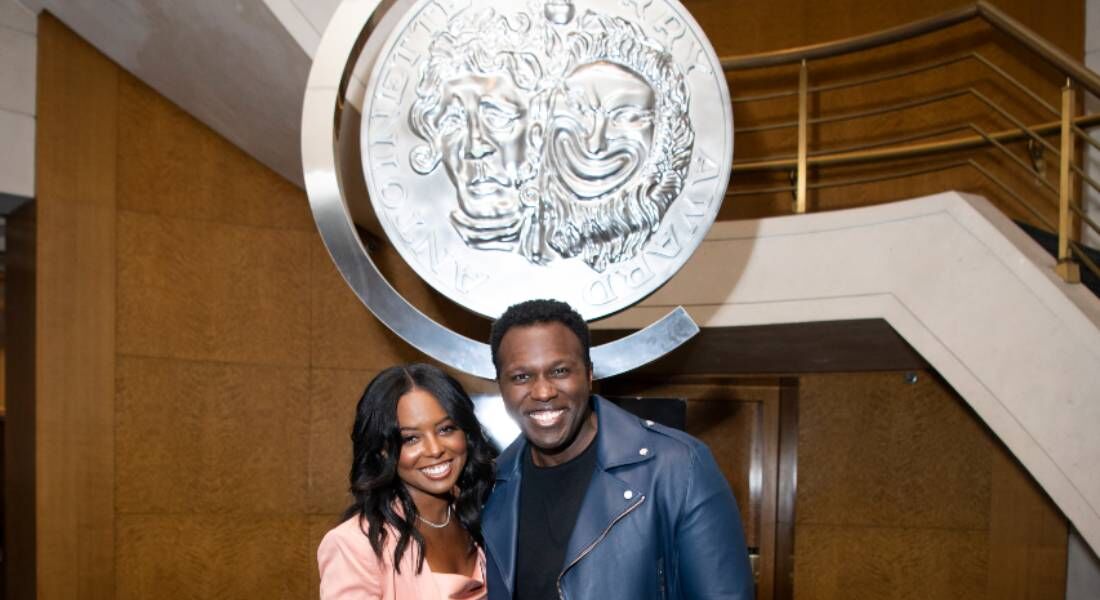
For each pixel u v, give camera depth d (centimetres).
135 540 375
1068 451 234
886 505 405
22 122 364
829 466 420
